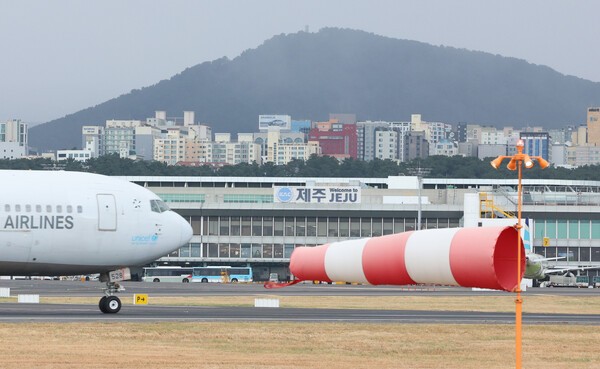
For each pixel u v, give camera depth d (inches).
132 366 5059.1
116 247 7755.9
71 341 5900.6
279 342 6087.6
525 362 5516.7
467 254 4003.4
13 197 7475.4
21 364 5029.5
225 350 5713.6
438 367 5265.8
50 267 7613.2
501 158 4365.2
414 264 4136.3
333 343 6102.4
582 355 5836.6
